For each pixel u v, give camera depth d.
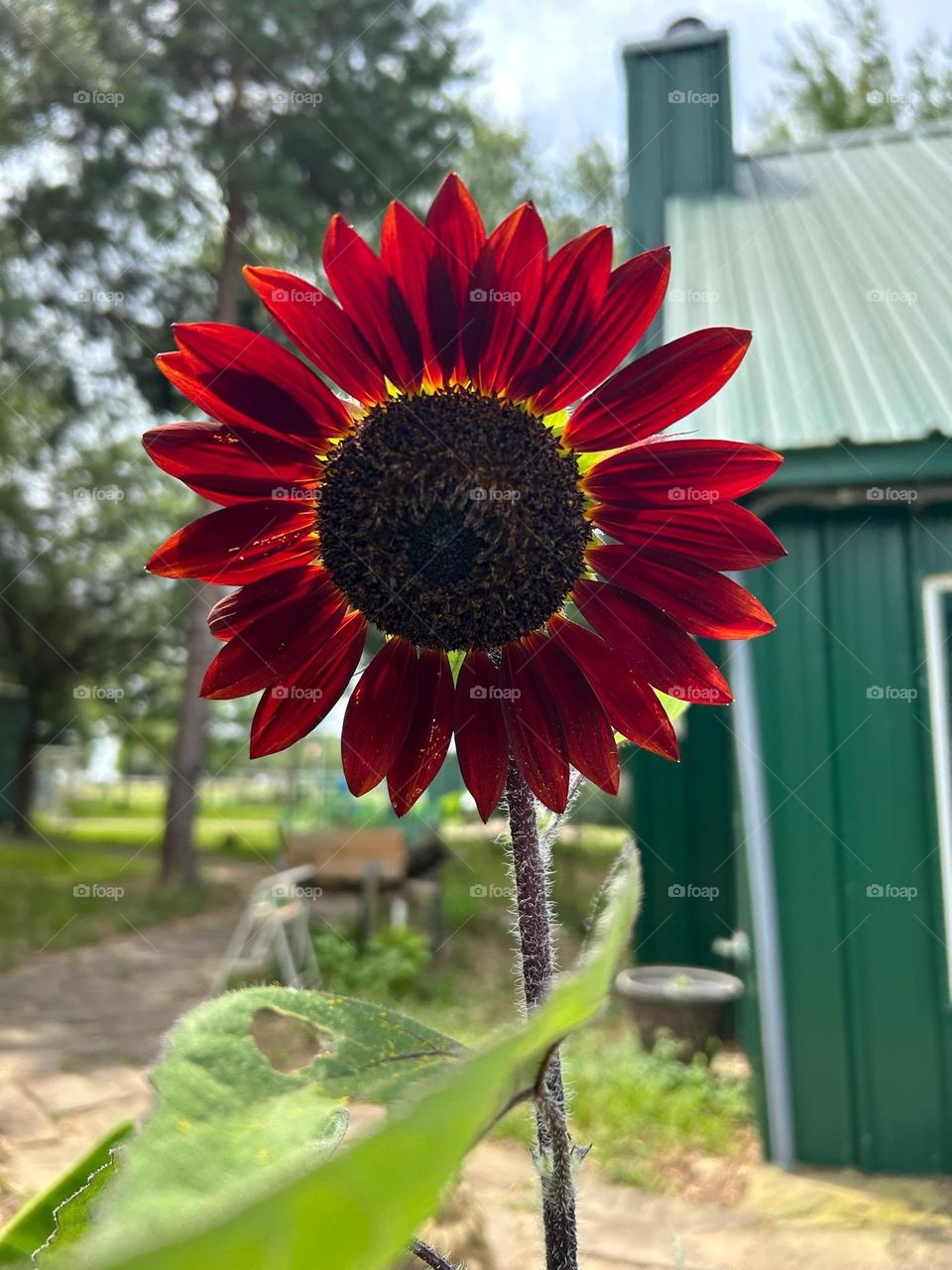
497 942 10.25
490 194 16.19
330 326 1.03
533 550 1.03
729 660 5.32
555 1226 0.68
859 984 5.05
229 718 19.94
